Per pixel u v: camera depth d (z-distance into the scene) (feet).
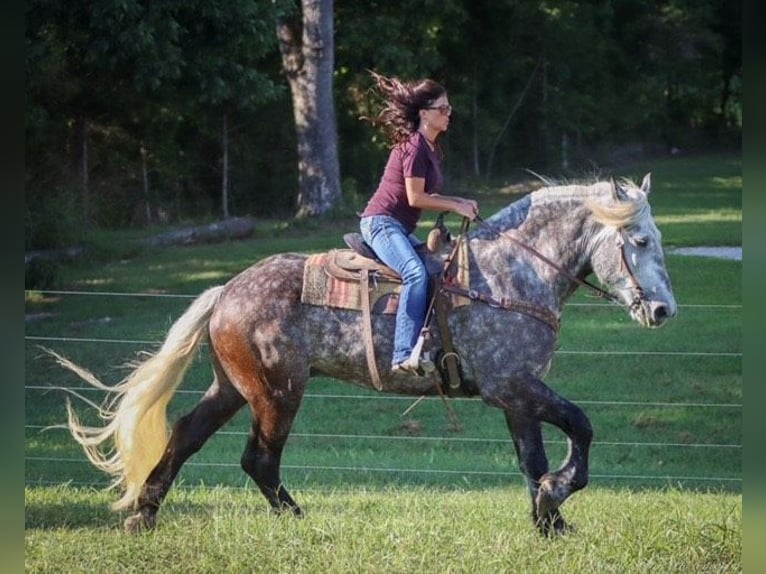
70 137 92.63
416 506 32.32
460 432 45.32
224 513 30.86
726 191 112.98
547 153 130.82
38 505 33.53
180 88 92.68
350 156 114.83
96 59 78.43
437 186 28.40
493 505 32.58
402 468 40.42
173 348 29.43
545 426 47.39
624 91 143.74
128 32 74.08
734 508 31.86
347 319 28.45
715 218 91.91
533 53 131.34
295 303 28.66
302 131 94.27
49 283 65.77
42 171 89.15
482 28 127.95
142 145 98.78
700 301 60.85
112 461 29.73
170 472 29.68
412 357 27.32
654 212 96.53
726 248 77.82
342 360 28.66
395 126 28.02
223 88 81.41
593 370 50.83
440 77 128.36
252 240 83.66
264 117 104.78
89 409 47.26
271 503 30.07
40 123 86.58
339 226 89.61
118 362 52.13
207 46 80.84
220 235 83.66
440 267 28.19
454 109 123.75
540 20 129.70
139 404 29.17
